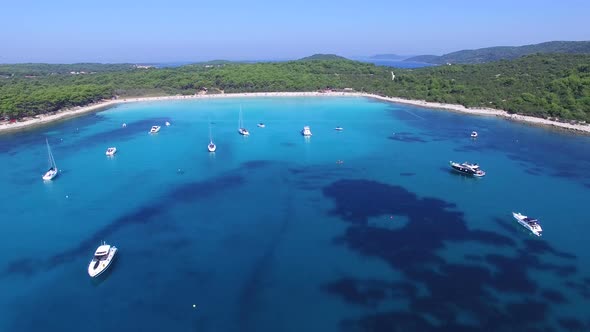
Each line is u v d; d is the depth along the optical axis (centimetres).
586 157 13225
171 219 8962
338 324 5806
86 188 10788
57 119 19262
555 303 6178
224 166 12600
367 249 7681
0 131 16750
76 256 7544
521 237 8125
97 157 13538
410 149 14438
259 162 13000
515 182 11131
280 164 12781
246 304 6225
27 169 12288
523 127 17300
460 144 15012
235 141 15675
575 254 7512
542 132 16438
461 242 7925
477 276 6831
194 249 7738
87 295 6444
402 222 8756
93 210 9431
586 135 15712
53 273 7025
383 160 13162
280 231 8394
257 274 6950
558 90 19325
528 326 5725
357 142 15438
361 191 10519
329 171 12100
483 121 18625
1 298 6388
